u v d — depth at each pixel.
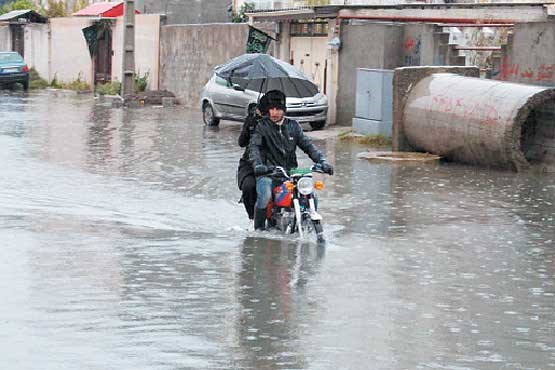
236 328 11.38
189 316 11.91
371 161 30.56
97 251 16.06
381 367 9.98
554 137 29.20
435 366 10.05
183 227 18.88
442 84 30.97
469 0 52.38
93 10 74.19
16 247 16.27
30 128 40.88
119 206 21.45
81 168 28.08
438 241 17.80
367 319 11.92
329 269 14.92
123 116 48.78
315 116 40.66
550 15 33.53
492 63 36.47
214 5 67.50
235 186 24.91
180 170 27.97
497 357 10.44
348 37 42.16
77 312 11.99
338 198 23.03
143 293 13.09
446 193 23.98
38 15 82.06
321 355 10.35
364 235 18.27
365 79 36.91
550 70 32.97
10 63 72.19
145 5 71.06
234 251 16.27
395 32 40.84
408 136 32.06
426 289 13.74
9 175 26.19
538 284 14.34
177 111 53.22
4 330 11.12
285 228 17.98
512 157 27.97
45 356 10.16
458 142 29.56
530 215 20.94
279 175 17.97
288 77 23.94
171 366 9.89
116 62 68.56
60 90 73.25
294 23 46.25
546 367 10.12
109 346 10.55
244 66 23.95
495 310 12.60
